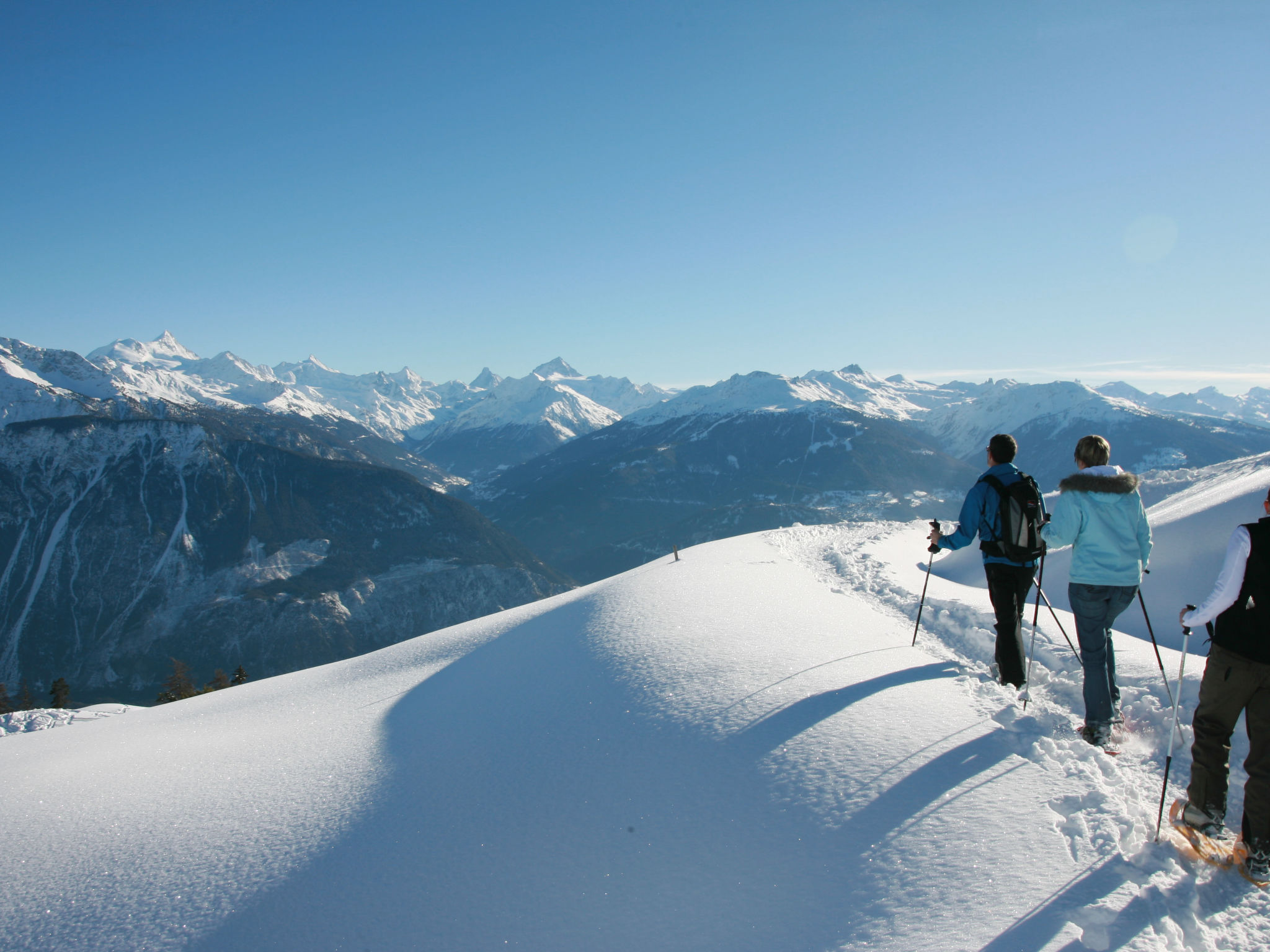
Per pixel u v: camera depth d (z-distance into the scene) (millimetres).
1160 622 9516
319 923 4492
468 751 6797
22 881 5496
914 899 3645
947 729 5289
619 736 6160
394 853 5137
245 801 6543
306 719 9906
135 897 5086
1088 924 3234
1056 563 12430
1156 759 5016
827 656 7273
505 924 4223
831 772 4902
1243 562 3900
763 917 3842
